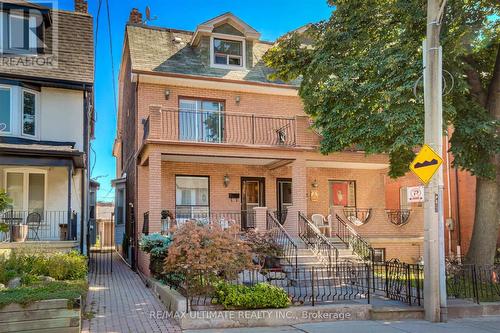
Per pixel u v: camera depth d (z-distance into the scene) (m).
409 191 11.85
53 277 10.05
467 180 18.80
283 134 16.11
